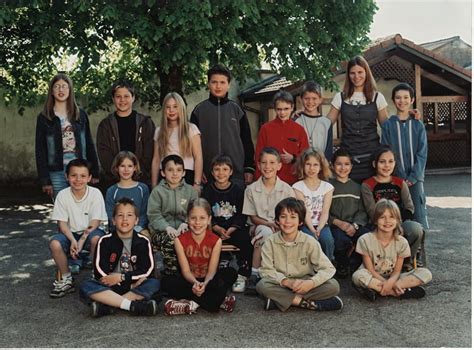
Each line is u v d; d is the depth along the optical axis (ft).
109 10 24.89
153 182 16.79
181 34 25.34
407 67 43.55
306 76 31.35
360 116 16.88
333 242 14.99
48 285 15.38
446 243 19.25
